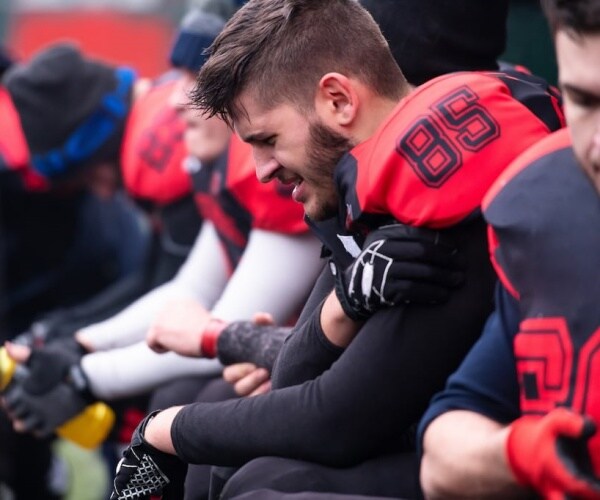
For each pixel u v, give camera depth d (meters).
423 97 4.52
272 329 5.96
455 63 5.31
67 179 9.16
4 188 9.34
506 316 3.85
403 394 4.46
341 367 4.52
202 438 4.74
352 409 4.47
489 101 4.46
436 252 4.39
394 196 4.41
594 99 3.40
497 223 3.83
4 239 9.55
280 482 4.47
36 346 7.39
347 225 4.70
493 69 5.48
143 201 8.56
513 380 3.82
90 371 7.12
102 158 8.97
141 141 8.39
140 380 7.03
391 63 4.89
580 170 3.73
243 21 4.91
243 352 5.96
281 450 4.58
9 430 9.09
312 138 4.78
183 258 8.32
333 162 4.79
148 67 25.33
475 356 3.89
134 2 25.33
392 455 4.64
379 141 4.52
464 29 5.30
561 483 3.34
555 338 3.61
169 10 25.33
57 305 9.98
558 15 3.41
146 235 10.32
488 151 4.38
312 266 6.59
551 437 3.38
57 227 9.67
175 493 5.05
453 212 4.36
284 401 4.61
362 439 4.50
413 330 4.45
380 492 4.51
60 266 9.84
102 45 25.31
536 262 3.70
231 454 4.69
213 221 7.32
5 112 9.15
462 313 4.44
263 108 4.82
